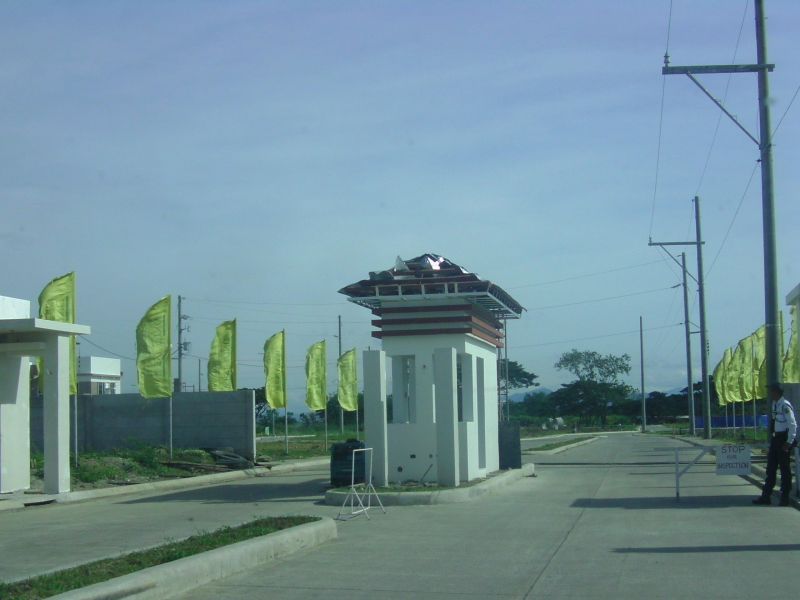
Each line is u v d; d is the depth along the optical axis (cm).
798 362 2186
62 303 2512
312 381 3778
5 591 862
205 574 989
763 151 2052
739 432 6128
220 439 3167
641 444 4938
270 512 1697
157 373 2745
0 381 2059
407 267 2170
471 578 1012
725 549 1169
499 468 2470
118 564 1008
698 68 2036
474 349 2205
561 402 10969
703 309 4922
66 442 2084
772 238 2044
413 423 2105
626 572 1028
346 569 1073
